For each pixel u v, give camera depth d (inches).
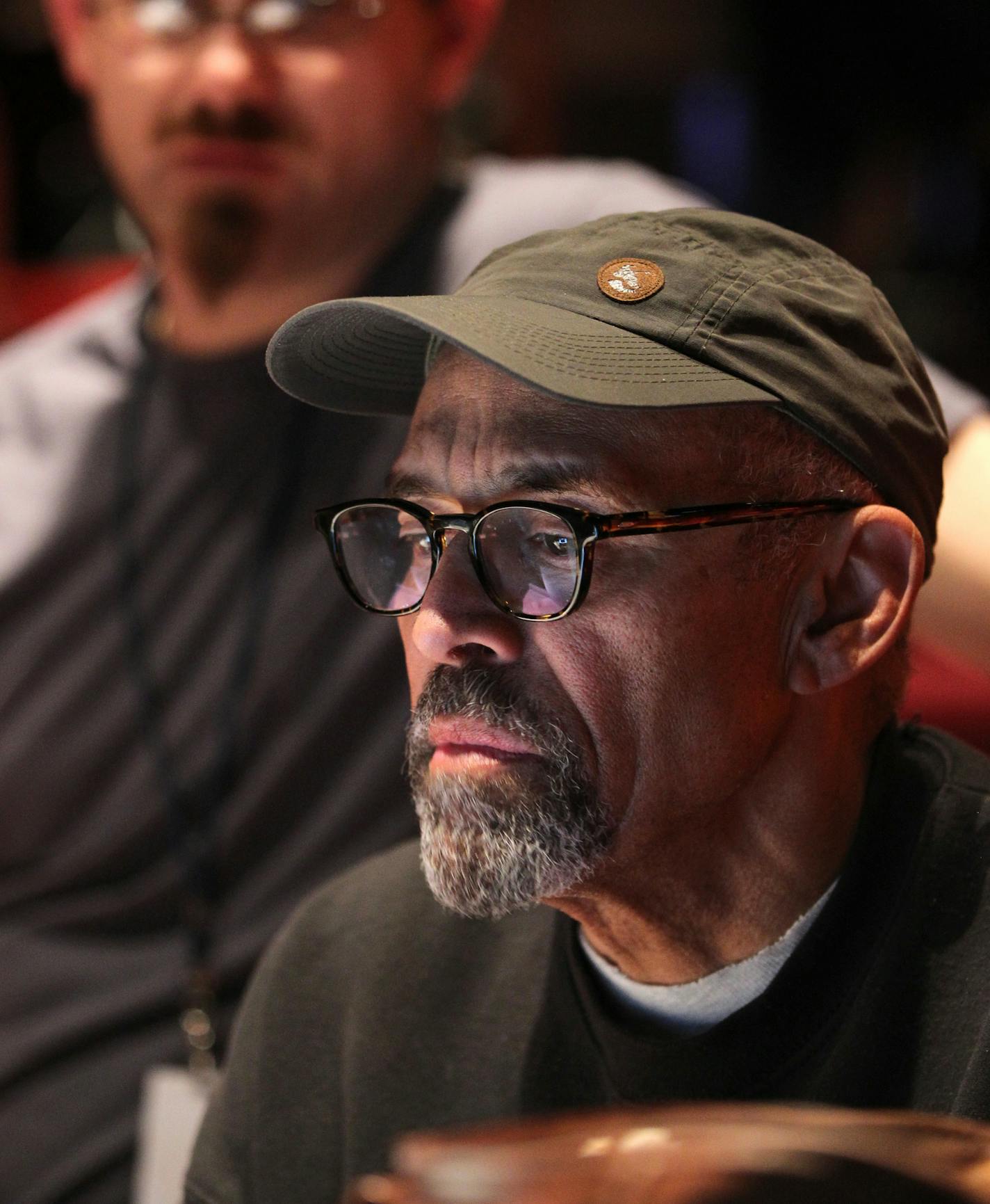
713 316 63.1
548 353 60.0
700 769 63.4
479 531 63.0
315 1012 79.5
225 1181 79.5
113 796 127.3
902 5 172.6
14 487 135.6
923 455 68.7
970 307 169.9
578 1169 33.4
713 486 62.7
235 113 120.9
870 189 176.9
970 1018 61.3
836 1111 37.6
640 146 189.9
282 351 70.2
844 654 65.0
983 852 65.1
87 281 183.0
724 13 185.3
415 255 131.6
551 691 62.6
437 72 132.0
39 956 126.3
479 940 75.9
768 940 65.8
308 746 123.3
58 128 193.3
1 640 132.3
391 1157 72.8
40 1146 120.4
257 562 127.3
